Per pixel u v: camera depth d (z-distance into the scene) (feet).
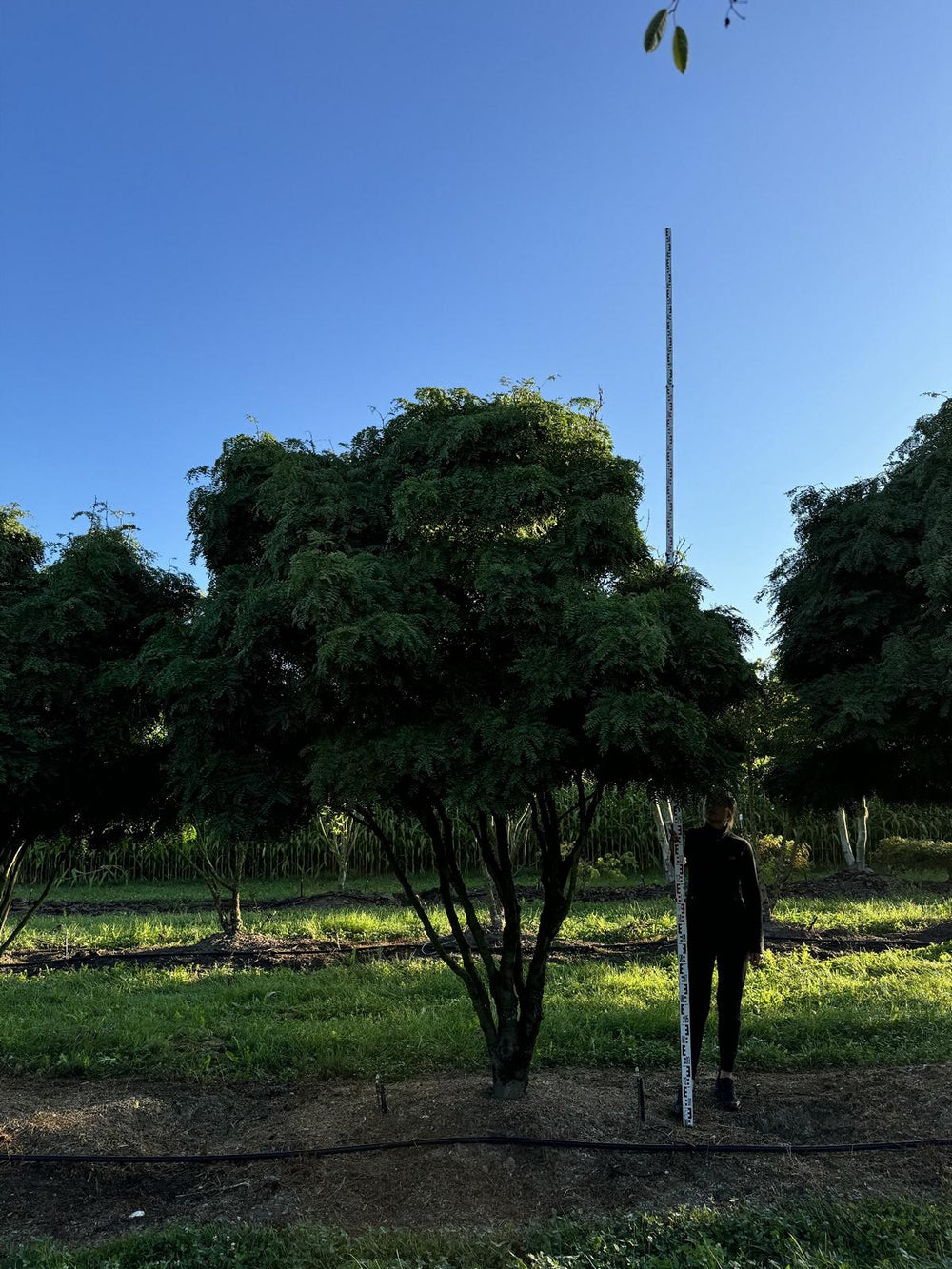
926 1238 12.46
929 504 30.35
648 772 16.21
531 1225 13.05
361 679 14.25
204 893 60.70
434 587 15.62
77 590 18.47
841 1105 17.67
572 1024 22.94
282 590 14.51
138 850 66.85
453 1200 14.06
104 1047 22.27
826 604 34.22
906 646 30.09
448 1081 19.35
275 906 54.24
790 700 32.58
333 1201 14.17
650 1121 16.92
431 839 18.11
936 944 35.12
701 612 16.24
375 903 54.03
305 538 15.21
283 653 15.53
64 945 38.75
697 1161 15.21
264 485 15.78
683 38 8.20
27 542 20.92
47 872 65.41
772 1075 19.92
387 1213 13.79
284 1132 16.93
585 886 59.82
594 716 13.82
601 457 16.76
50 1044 22.48
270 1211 13.91
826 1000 25.86
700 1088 18.92
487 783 14.07
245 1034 22.98
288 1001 27.45
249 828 15.64
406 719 15.48
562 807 56.13
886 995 26.09
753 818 44.06
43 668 17.37
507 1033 17.94
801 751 33.91
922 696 29.17
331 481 16.19
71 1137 16.67
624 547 15.71
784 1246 12.23
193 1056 21.57
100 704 18.21
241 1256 12.25
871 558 32.76
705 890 18.80
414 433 16.71
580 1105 17.48
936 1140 15.74
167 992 29.45
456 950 35.86
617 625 14.11
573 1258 11.84
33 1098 19.02
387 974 30.91
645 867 67.41
